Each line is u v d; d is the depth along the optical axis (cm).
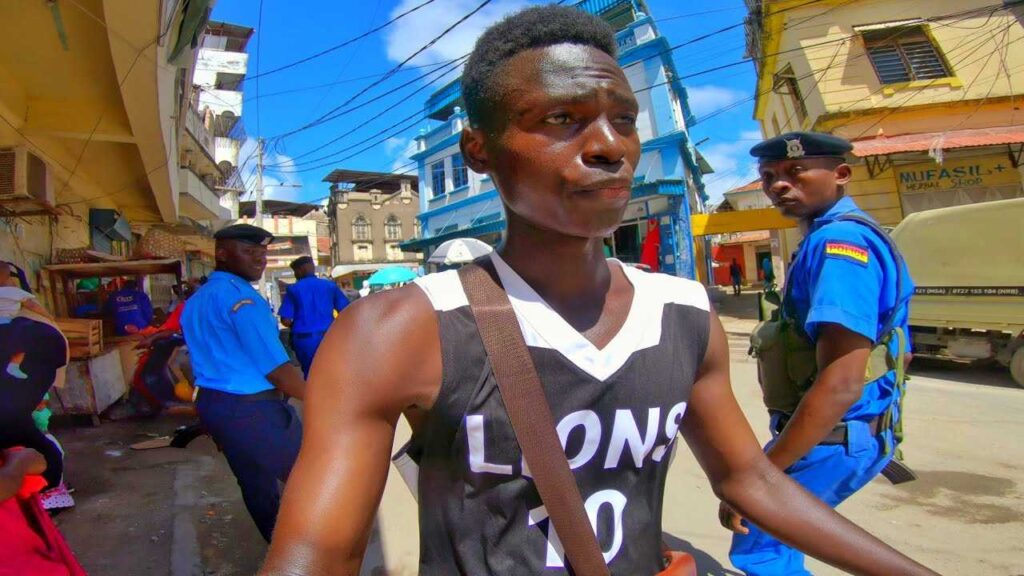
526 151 80
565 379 82
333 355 78
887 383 189
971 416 521
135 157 795
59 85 574
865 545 95
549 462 79
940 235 712
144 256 716
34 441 195
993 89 1073
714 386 101
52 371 200
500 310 83
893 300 180
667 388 89
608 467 85
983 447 439
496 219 1794
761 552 198
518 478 81
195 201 1148
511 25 83
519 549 80
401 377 78
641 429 86
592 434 83
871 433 185
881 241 181
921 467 404
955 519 326
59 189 791
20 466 181
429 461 84
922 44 1131
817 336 176
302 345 602
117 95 595
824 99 1134
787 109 1413
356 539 72
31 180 521
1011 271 639
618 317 90
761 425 501
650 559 90
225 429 266
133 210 1150
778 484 101
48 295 671
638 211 1431
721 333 103
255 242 293
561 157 78
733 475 102
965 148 1018
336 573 70
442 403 80
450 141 2011
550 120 79
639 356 87
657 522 93
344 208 4250
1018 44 1077
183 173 1044
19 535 182
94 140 676
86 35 486
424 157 2209
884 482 379
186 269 1468
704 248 1788
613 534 85
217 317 269
